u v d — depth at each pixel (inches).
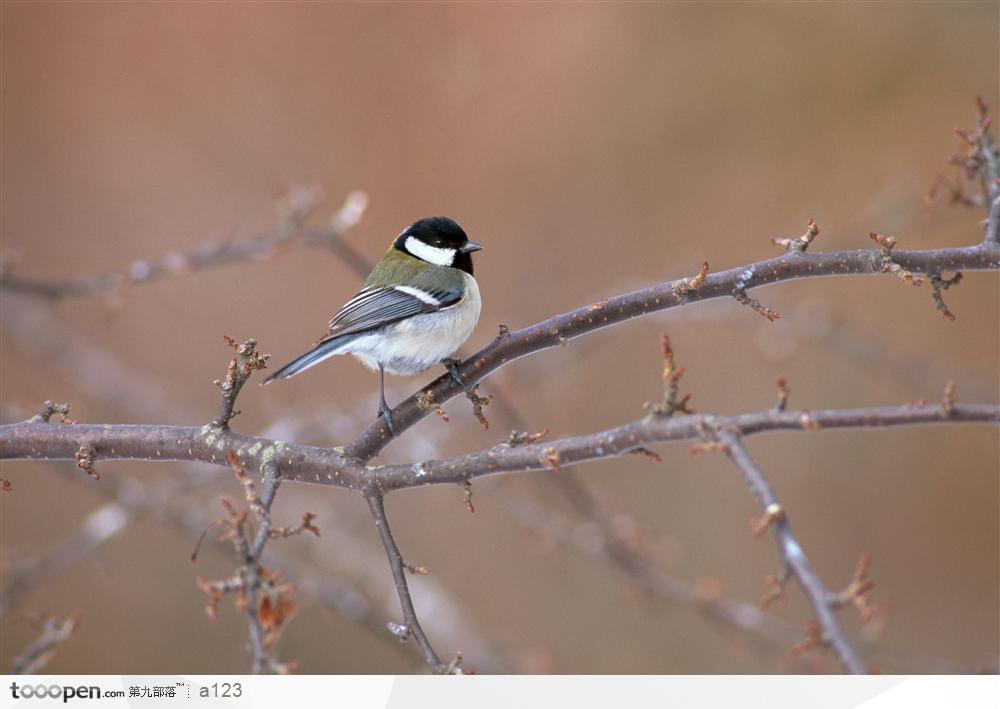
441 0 557.3
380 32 556.7
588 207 539.5
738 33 541.3
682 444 514.6
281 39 557.6
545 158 546.3
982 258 226.1
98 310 525.3
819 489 503.5
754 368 522.0
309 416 411.5
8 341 471.5
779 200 521.3
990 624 468.4
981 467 493.7
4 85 541.3
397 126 550.9
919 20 524.7
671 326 516.4
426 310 313.6
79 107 547.2
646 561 375.6
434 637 391.2
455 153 548.1
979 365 493.0
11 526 486.0
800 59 534.0
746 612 353.7
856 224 444.5
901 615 476.1
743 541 496.7
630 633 485.4
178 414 466.0
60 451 236.5
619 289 466.6
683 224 530.6
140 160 544.1
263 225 530.6
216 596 166.6
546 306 526.9
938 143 506.0
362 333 303.4
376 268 331.9
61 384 513.0
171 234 534.9
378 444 231.9
